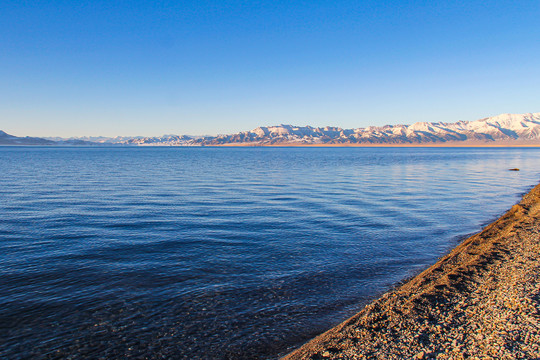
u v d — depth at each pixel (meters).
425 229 21.72
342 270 14.36
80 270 14.02
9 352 8.64
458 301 9.80
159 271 13.99
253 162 108.06
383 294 12.01
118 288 12.31
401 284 12.88
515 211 24.30
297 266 14.77
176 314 10.57
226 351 8.84
